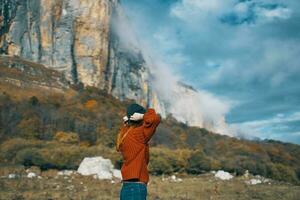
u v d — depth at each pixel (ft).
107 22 446.19
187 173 204.64
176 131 337.72
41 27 410.11
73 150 185.68
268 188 121.19
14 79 329.52
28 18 406.21
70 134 233.35
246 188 118.73
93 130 247.70
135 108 18.61
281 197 94.89
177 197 88.17
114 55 451.53
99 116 286.46
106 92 397.80
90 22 432.66
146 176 18.04
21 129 226.79
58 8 422.41
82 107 304.91
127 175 17.79
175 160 201.46
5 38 390.42
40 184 102.17
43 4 416.05
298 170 269.85
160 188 110.42
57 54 408.26
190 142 318.86
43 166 173.88
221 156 285.02
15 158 180.04
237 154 305.53
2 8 390.42
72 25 421.59
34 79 347.15
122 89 452.35
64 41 412.77
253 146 337.11
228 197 93.15
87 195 83.76
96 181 124.06
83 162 149.69
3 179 111.04
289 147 392.88
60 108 286.05
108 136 242.58
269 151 343.87
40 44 406.62
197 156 211.82
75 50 419.95
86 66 418.72
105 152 195.93
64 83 369.09
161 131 305.73
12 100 272.31
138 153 17.88
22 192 86.79
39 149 183.62
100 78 424.46
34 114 247.70
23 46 398.42
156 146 274.57
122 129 18.70
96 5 439.22
